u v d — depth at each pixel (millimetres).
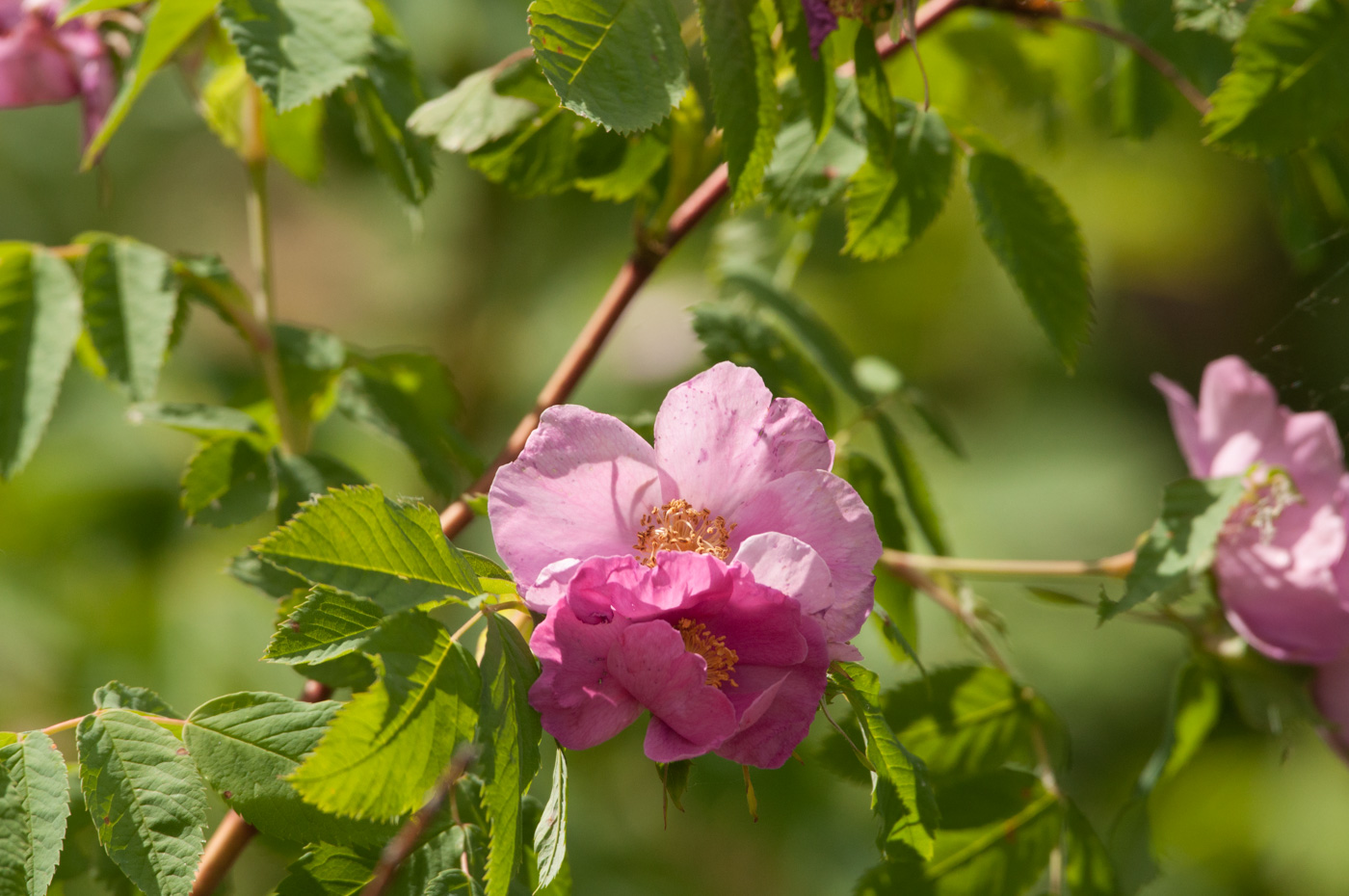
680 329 1353
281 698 742
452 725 709
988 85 938
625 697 718
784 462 734
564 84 729
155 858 725
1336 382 1265
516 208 1368
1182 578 804
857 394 862
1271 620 816
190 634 1088
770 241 945
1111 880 813
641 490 733
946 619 1230
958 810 814
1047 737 825
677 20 740
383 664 707
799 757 730
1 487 1077
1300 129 805
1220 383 828
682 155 821
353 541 715
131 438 1131
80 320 807
